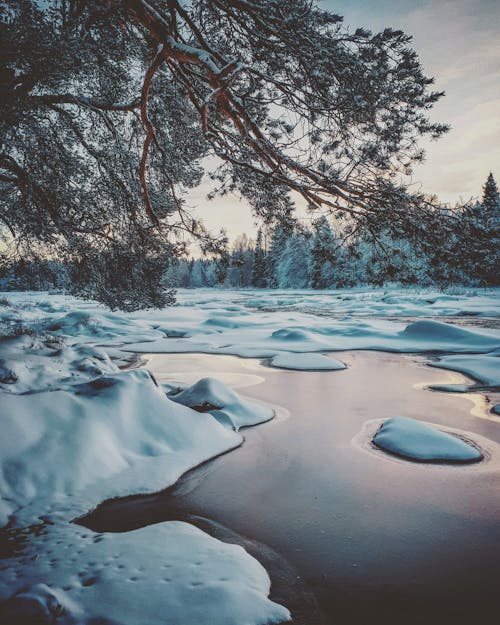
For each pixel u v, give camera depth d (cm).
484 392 982
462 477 527
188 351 1598
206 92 608
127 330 2022
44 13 486
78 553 345
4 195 780
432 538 389
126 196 752
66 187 705
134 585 299
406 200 434
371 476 533
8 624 253
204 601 284
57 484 469
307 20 385
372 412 826
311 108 440
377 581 327
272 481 521
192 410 699
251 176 638
